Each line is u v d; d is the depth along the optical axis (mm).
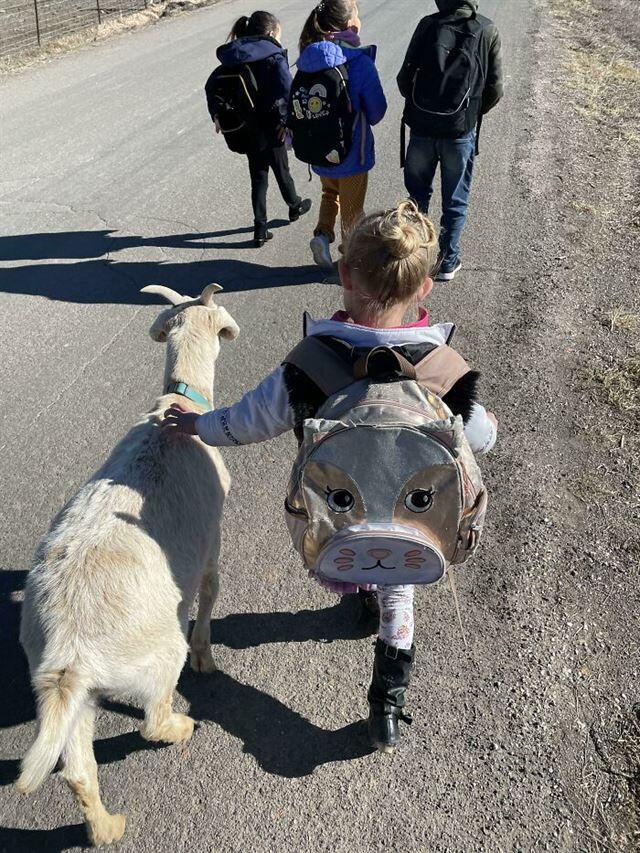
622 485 2035
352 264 1122
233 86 3082
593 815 1335
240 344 2697
